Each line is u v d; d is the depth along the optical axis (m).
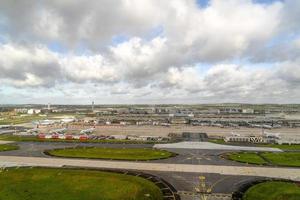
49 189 60.62
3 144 123.12
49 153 100.75
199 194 57.66
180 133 162.38
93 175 70.88
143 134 158.62
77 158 91.88
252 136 147.75
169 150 107.56
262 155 98.19
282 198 55.28
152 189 60.41
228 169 77.50
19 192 58.78
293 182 65.75
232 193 58.12
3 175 71.25
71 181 66.06
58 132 164.50
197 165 82.00
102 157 93.19
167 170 76.12
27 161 87.56
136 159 90.06
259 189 60.19
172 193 58.31
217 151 106.06
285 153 102.56
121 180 66.62
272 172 74.62
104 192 58.78
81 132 162.75
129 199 55.16
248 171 75.44
